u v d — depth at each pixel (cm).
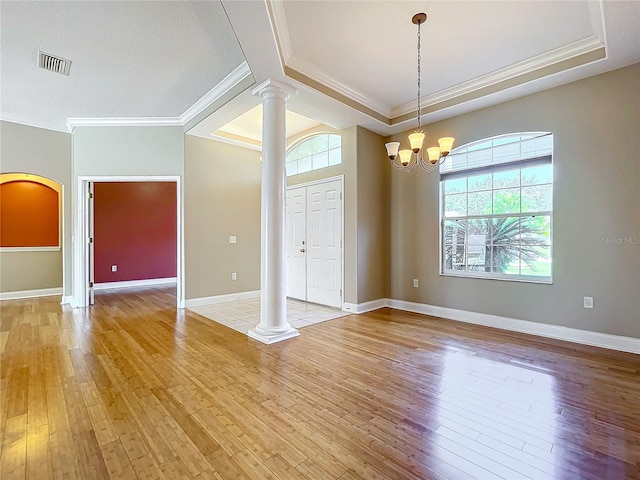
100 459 158
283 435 178
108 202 695
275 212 346
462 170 421
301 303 525
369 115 421
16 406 207
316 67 338
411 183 470
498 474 149
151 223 746
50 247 611
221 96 389
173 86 383
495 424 188
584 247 322
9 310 480
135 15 257
